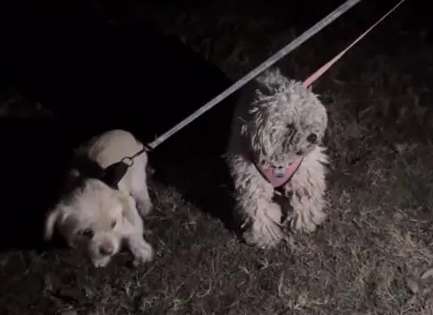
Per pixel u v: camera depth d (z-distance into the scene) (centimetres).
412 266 121
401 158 138
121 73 159
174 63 160
